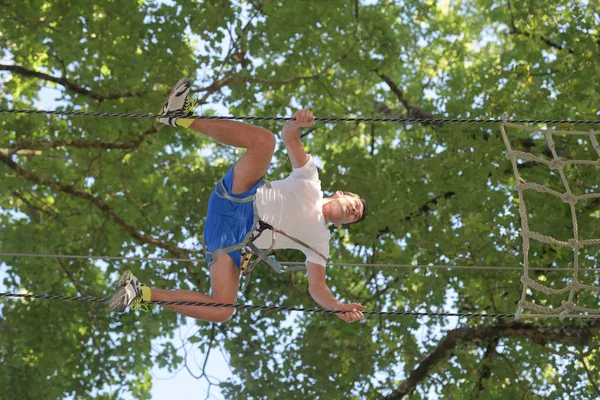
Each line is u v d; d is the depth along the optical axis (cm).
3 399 1317
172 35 1331
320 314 1410
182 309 560
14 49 1380
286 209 582
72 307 1395
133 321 1412
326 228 604
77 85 1336
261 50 1424
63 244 1402
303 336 1374
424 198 1385
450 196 1430
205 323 1393
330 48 1432
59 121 1398
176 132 1439
